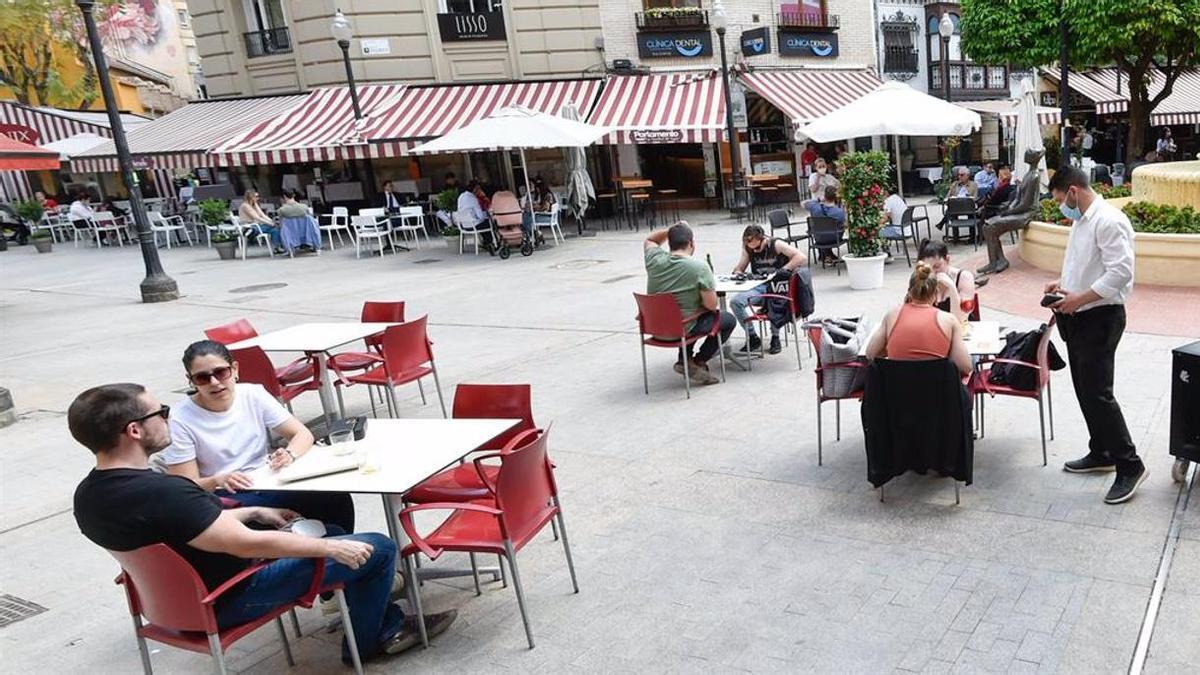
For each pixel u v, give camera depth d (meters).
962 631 3.67
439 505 3.82
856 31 26.98
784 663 3.58
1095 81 29.59
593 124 21.48
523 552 4.86
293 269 18.27
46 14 26.36
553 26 23.86
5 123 28.98
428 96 22.77
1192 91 29.41
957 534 4.52
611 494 5.53
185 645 3.35
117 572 5.08
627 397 7.59
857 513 4.90
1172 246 9.45
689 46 24.59
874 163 11.21
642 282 13.39
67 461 7.14
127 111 32.69
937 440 4.70
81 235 29.22
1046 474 5.14
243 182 27.14
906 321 4.92
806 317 8.09
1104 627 3.60
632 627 3.97
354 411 8.09
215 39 24.78
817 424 6.09
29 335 12.95
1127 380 6.61
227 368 4.37
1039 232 11.43
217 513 3.30
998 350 5.12
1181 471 4.76
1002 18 20.03
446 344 10.33
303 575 3.53
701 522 5.00
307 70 23.48
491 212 17.69
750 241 8.56
